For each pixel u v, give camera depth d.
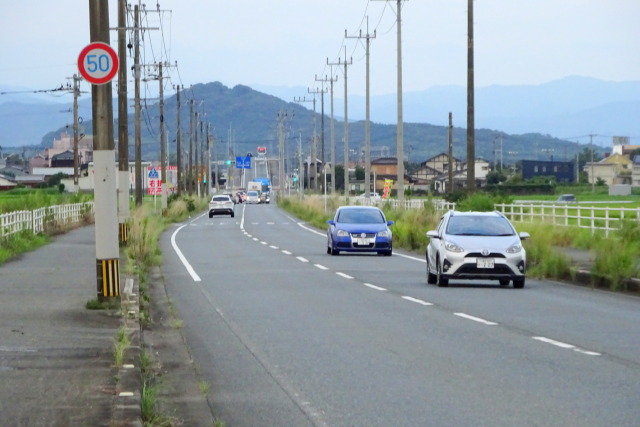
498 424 14.88
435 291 38.19
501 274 39.38
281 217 146.38
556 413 15.60
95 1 29.45
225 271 48.56
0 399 15.71
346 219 63.16
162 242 77.62
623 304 33.59
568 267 44.78
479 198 79.44
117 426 13.79
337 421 15.32
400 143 97.31
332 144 164.62
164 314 31.16
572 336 25.12
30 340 22.89
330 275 45.84
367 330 26.55
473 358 21.55
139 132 103.38
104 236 29.89
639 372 19.58
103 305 29.53
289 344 24.08
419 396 17.27
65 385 17.02
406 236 70.06
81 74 29.38
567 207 66.44
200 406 16.70
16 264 48.38
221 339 25.22
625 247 42.41
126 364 19.42
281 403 16.88
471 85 81.88
